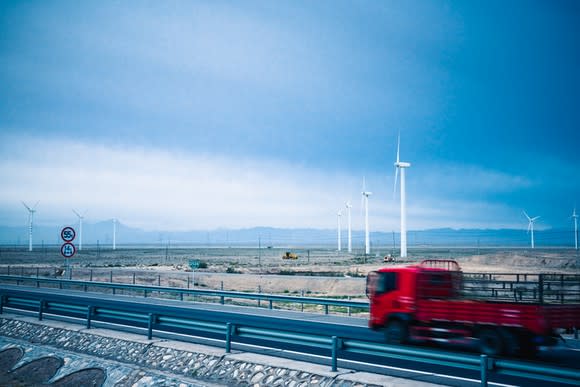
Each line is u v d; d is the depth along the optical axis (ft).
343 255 520.01
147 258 465.47
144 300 117.91
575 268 259.39
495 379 42.57
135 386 47.60
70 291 142.61
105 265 318.86
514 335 50.55
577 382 30.32
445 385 40.09
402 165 285.64
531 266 279.69
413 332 58.08
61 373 54.29
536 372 32.42
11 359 61.82
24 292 137.90
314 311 105.09
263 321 80.79
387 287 60.90
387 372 44.27
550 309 49.47
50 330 67.97
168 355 52.70
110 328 68.18
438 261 63.87
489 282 55.57
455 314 54.54
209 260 413.39
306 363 45.60
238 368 46.60
